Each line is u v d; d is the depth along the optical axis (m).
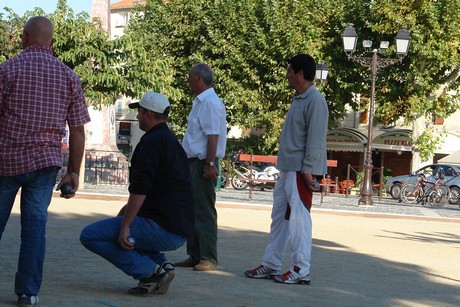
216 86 43.44
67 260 9.80
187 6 44.41
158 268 7.55
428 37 38.81
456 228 20.00
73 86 6.92
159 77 29.59
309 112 9.03
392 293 8.70
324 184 35.59
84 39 26.42
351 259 11.68
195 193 9.59
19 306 6.68
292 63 9.13
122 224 7.29
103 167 31.42
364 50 40.75
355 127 53.84
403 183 34.28
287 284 8.92
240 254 11.53
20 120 6.66
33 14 27.34
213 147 9.48
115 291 7.71
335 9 41.69
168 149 7.43
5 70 6.67
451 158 41.34
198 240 9.76
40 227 6.80
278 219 9.29
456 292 9.12
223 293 7.97
